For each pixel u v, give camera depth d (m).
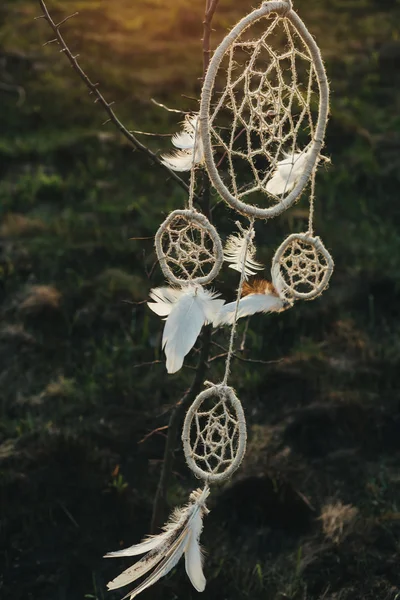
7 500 6.22
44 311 8.19
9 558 5.98
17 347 7.94
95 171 10.55
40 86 12.16
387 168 10.98
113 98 12.07
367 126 12.03
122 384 7.48
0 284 8.66
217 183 3.59
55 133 11.39
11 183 10.38
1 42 13.09
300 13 15.16
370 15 15.48
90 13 14.22
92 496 6.28
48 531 6.12
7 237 9.32
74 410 7.21
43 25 13.82
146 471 6.67
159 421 7.09
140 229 9.49
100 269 8.95
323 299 8.61
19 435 6.88
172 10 14.08
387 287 8.77
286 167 3.86
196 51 13.30
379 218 10.15
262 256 8.77
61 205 10.03
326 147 11.34
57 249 9.12
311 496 6.50
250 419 7.25
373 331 8.38
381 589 5.70
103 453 6.67
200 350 5.14
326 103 3.77
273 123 3.83
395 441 7.08
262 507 6.32
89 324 8.20
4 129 11.47
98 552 6.04
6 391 7.49
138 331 8.14
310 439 7.02
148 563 3.47
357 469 6.77
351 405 7.16
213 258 3.76
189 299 3.68
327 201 10.34
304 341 8.08
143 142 11.03
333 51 13.85
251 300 3.94
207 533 6.22
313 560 5.90
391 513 6.23
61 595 5.81
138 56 13.11
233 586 5.78
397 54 13.53
